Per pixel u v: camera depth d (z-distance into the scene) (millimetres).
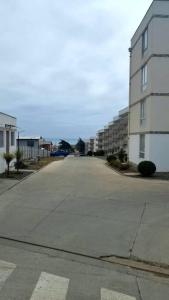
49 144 72000
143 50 29453
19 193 16047
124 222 10656
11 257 7512
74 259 7484
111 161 34688
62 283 6094
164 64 26312
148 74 27359
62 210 12375
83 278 6375
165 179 22078
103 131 101562
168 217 11281
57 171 26875
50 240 8836
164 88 26375
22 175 22781
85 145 120562
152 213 11883
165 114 26391
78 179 21594
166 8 26219
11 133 27125
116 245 8438
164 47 26266
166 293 5824
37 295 5559
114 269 6934
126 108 63062
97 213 11906
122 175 24266
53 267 6926
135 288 6004
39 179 21406
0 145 23625
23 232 9570
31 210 12367
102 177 22859
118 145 74938
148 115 27141
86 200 14344
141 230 9750
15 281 6109
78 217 11312
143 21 29469
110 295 5660
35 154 45031
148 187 18203
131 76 35219
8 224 10438
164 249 8156
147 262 7371
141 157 29938
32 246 8391
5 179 20578
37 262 7211
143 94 29219
